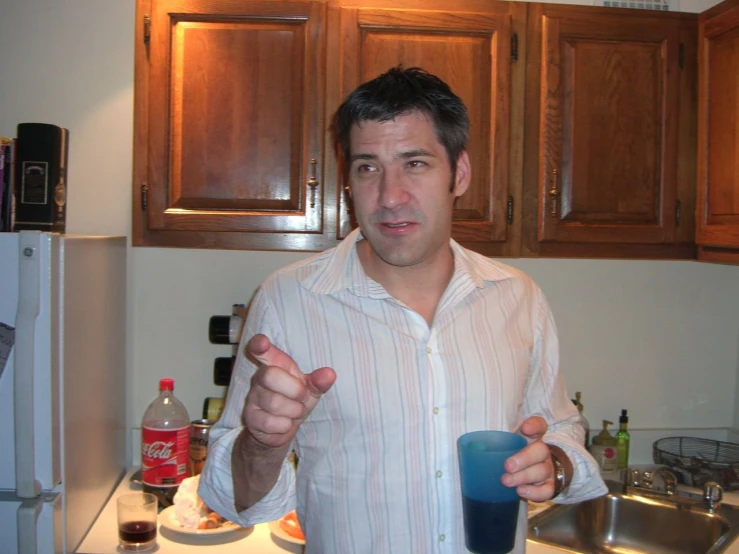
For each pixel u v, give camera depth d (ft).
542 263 6.87
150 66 5.41
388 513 3.46
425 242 3.50
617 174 5.76
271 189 5.53
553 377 4.19
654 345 7.06
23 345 4.28
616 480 6.43
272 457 2.96
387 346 3.62
